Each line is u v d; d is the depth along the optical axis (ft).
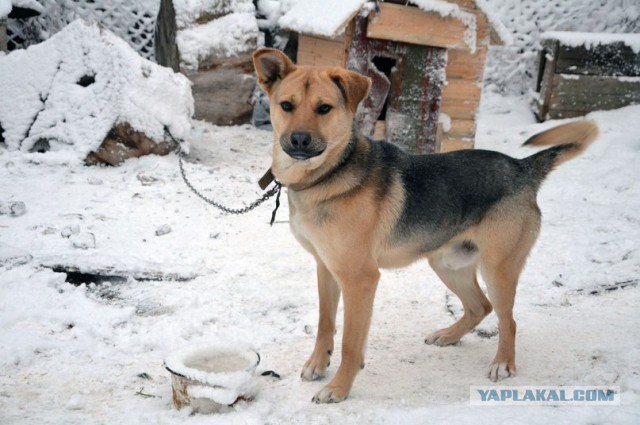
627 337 12.36
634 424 8.91
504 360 11.39
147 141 21.40
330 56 23.95
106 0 30.19
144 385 10.59
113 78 21.31
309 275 15.40
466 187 11.55
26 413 9.49
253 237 17.30
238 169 22.38
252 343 12.27
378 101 23.84
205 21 26.61
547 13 33.83
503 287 11.62
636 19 33.27
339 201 10.50
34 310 12.76
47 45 22.45
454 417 9.22
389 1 22.80
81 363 11.19
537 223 11.99
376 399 10.36
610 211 19.31
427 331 13.24
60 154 21.11
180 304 13.66
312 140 10.19
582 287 14.87
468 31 23.18
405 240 11.28
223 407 9.67
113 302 13.70
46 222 16.84
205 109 27.09
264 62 11.23
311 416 9.59
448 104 24.58
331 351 11.30
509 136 28.02
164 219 17.85
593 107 29.32
